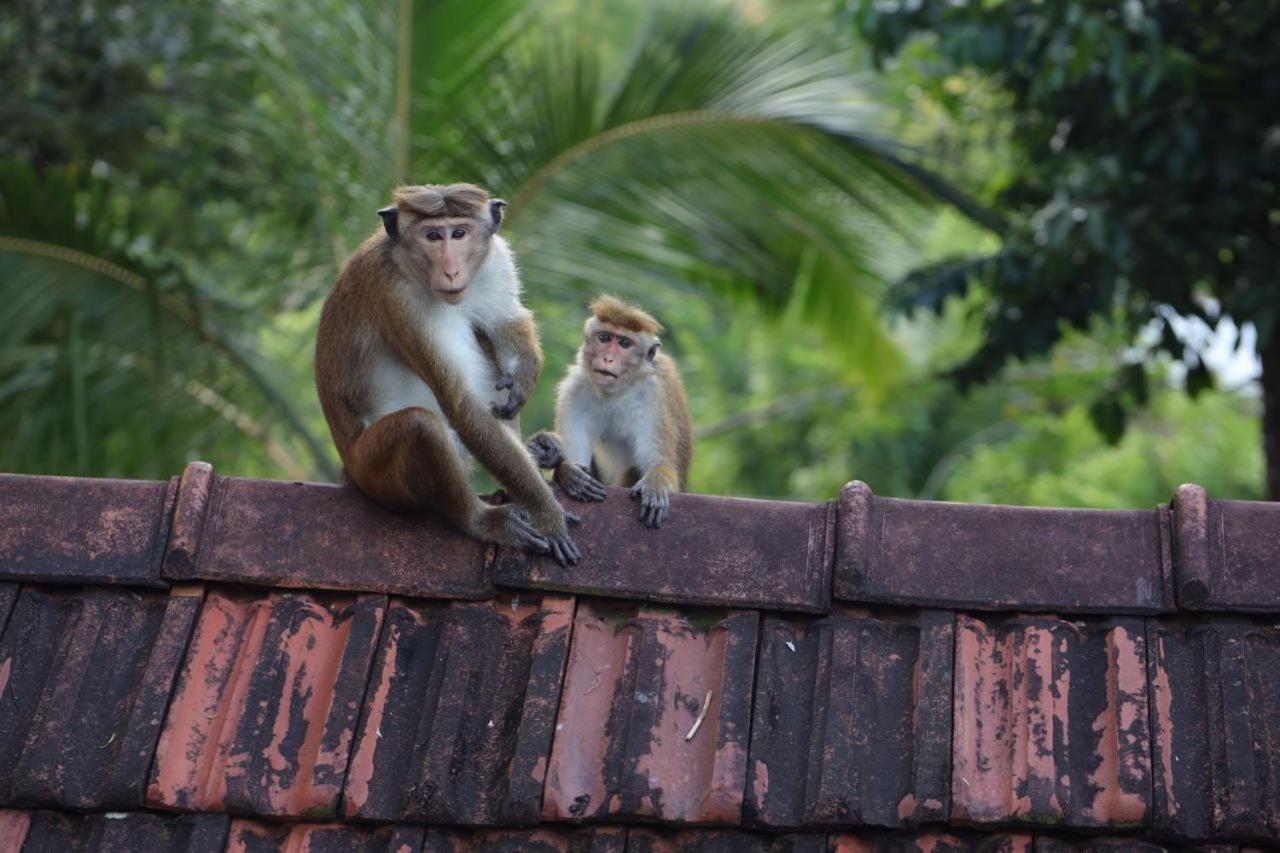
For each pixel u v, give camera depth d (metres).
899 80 17.48
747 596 6.85
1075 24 12.71
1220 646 6.54
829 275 17.64
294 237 16.52
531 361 8.20
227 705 6.61
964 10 13.98
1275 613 6.60
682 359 30.89
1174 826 6.06
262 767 6.41
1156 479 26.78
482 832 6.32
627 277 16.11
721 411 30.69
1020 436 29.36
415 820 6.30
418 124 15.55
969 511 6.95
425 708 6.60
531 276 15.80
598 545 7.07
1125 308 15.61
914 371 23.20
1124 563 6.76
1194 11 13.90
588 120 15.70
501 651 6.84
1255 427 27.28
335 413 8.18
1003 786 6.22
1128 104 13.79
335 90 15.40
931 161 18.22
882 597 6.78
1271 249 14.07
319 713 6.61
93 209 15.26
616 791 6.29
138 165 19.20
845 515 6.94
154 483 7.19
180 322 15.91
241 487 7.18
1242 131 13.79
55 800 6.35
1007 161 18.67
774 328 19.56
